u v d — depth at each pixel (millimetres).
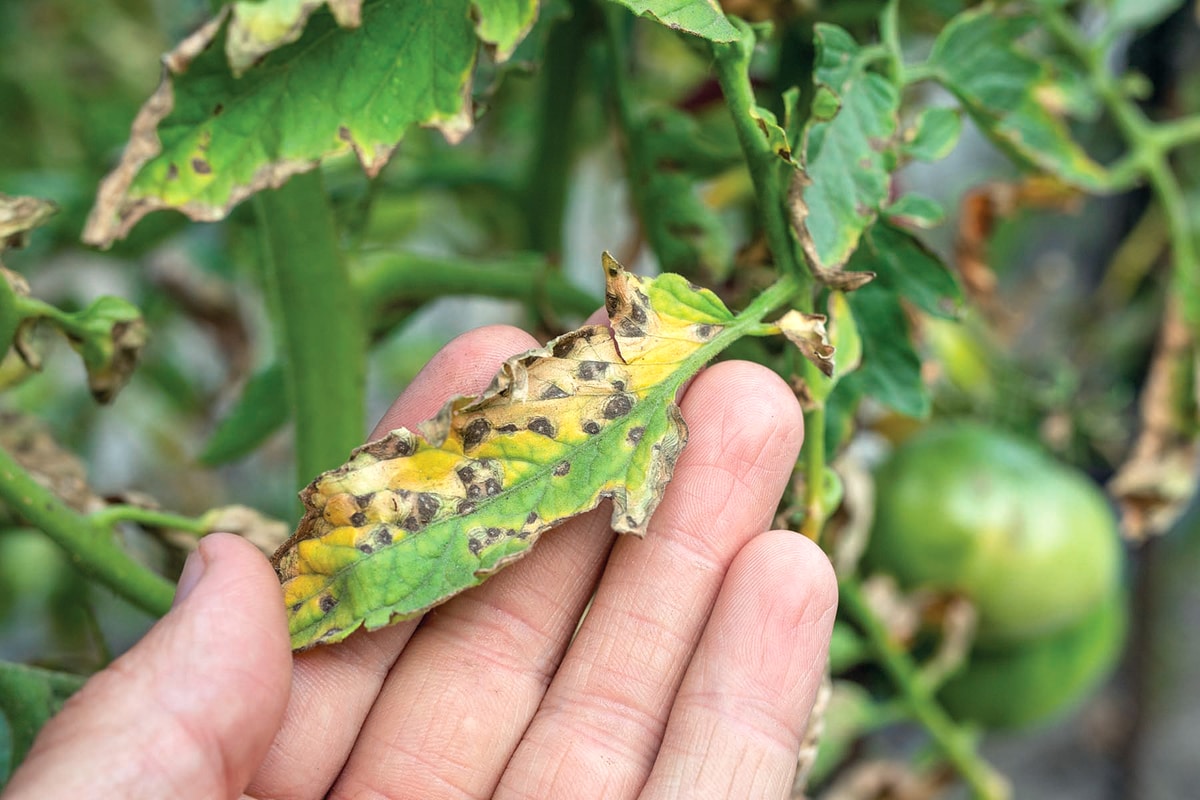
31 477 261
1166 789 531
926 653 352
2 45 431
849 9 299
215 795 241
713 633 259
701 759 258
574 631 267
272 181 238
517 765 263
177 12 394
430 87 242
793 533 260
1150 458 332
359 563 246
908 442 352
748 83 249
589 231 509
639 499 249
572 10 318
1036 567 333
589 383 251
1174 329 328
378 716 261
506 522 248
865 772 346
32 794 231
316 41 237
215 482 484
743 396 257
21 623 465
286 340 289
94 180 338
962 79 280
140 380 409
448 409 244
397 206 414
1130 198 410
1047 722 374
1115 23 318
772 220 251
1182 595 563
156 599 269
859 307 269
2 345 266
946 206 451
